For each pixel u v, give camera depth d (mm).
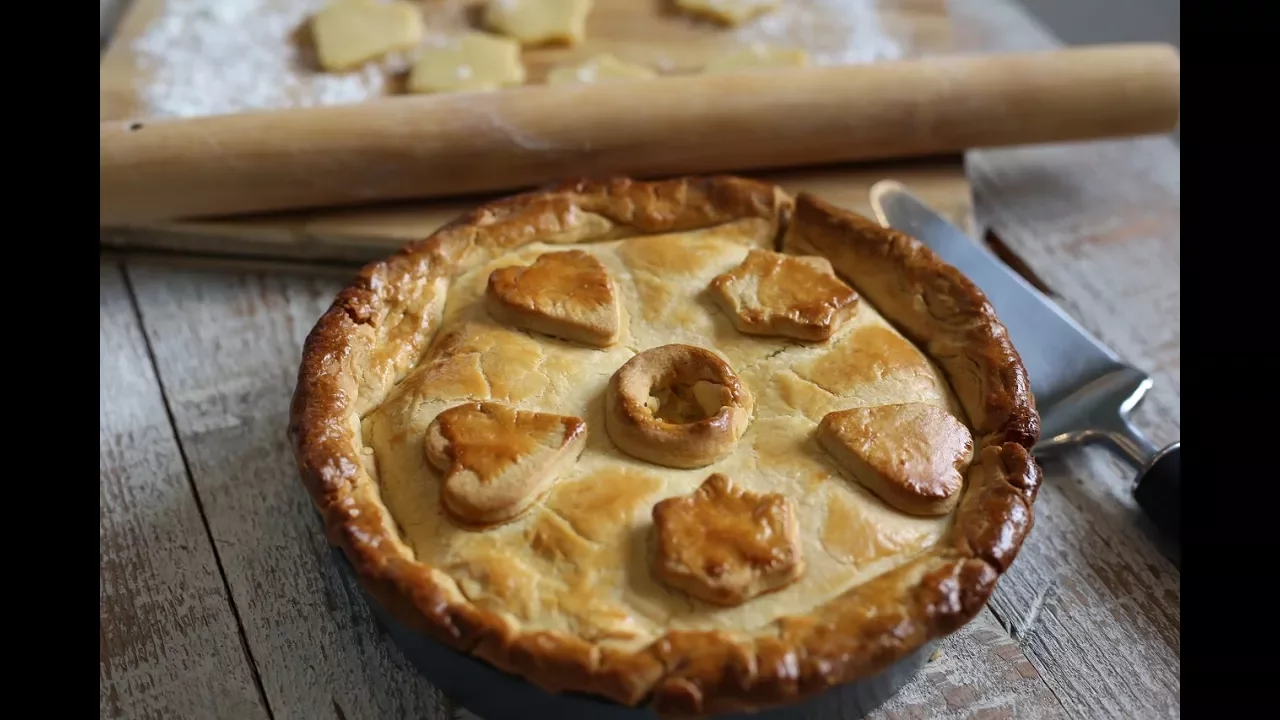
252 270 748
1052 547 627
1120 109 764
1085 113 763
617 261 636
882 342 604
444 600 527
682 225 655
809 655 517
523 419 564
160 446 659
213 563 619
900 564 544
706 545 531
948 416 573
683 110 737
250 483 646
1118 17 1062
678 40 869
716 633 521
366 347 603
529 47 860
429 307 620
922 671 586
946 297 615
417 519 555
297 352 702
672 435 559
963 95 753
